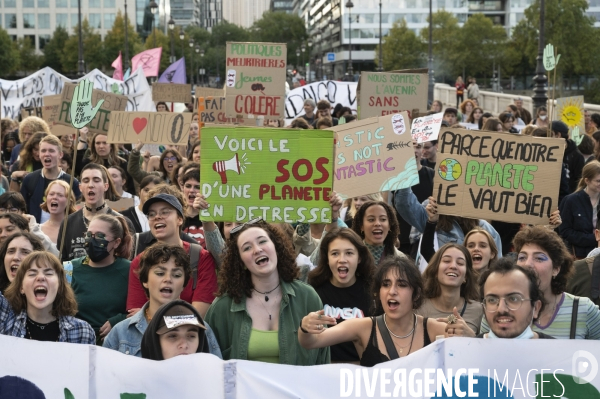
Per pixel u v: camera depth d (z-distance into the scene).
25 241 5.89
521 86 85.62
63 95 13.09
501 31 82.81
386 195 8.91
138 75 19.75
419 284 5.04
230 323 5.26
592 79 70.06
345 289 5.93
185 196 7.62
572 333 5.21
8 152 15.09
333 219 6.29
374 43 116.38
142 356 4.70
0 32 82.12
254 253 5.16
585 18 68.06
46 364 4.38
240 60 12.29
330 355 5.62
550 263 5.21
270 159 6.05
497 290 4.54
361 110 12.52
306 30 146.50
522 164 7.05
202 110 13.28
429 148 10.40
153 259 5.24
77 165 11.87
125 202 8.44
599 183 8.69
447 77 87.44
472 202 7.12
